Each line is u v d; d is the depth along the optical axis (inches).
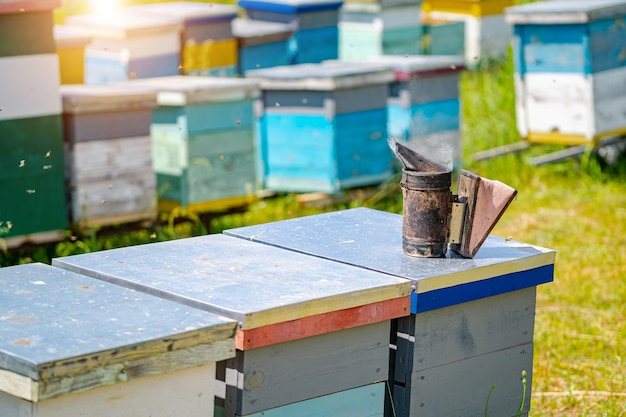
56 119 226.4
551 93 316.5
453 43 452.4
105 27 310.7
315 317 109.8
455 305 125.4
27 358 89.2
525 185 320.2
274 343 107.2
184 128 250.8
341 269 123.0
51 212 229.8
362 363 117.0
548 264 133.9
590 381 183.0
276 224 148.3
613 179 327.0
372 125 290.0
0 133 218.1
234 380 107.0
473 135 357.4
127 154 241.9
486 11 465.4
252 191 267.6
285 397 110.3
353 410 117.6
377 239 139.4
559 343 199.9
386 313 116.7
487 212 128.2
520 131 326.3
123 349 93.4
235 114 260.2
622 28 312.0
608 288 231.3
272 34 350.6
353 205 293.9
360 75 281.6
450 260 128.5
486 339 130.6
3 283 112.7
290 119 286.7
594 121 310.5
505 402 135.4
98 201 238.4
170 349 97.0
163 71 319.0
